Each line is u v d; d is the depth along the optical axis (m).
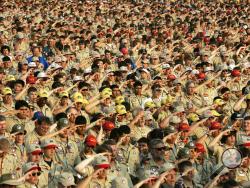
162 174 39.81
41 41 87.75
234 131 49.91
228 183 38.50
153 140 43.94
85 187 37.66
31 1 135.50
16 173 40.47
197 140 49.44
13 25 105.31
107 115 52.41
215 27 123.56
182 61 84.25
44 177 39.06
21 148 42.56
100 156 39.28
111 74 68.81
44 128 43.88
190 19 130.62
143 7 141.25
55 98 56.88
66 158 43.50
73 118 48.88
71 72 69.44
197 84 72.75
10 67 68.38
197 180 44.62
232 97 68.75
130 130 47.44
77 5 135.38
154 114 57.22
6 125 47.28
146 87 63.50
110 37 97.50
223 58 90.81
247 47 101.31
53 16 123.50
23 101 49.12
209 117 53.88
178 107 55.88
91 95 63.44
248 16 136.88
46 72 67.81
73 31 105.31
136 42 96.25
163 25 119.88
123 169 43.62
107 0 147.38
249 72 79.62
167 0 153.50
